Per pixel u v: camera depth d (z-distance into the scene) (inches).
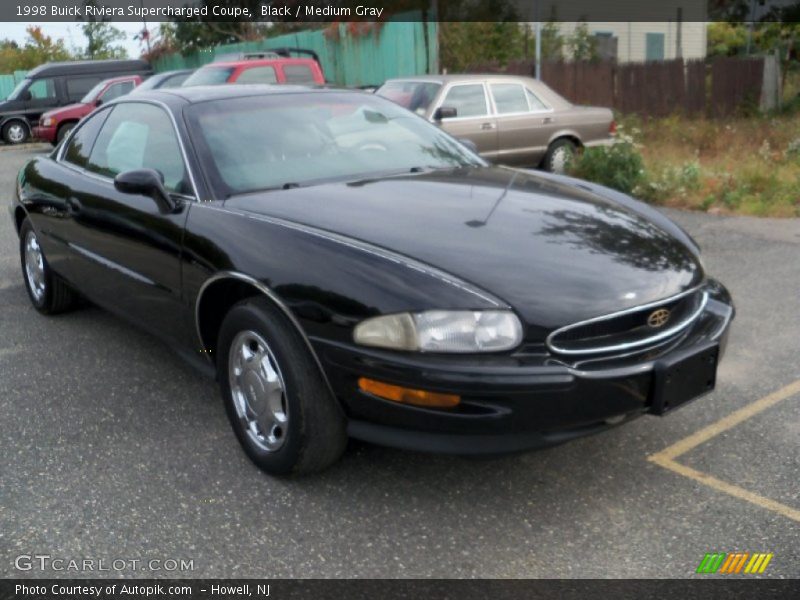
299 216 133.1
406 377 109.6
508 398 107.7
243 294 137.3
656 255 127.3
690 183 372.2
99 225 172.1
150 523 119.6
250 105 168.1
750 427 145.3
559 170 436.8
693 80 680.4
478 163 175.2
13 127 837.2
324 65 833.5
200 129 157.9
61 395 167.0
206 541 115.0
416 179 154.6
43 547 114.3
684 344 121.6
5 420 155.6
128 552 112.9
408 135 176.2
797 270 245.4
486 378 107.2
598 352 113.0
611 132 450.0
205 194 146.9
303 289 119.0
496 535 115.1
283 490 127.7
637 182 377.1
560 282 115.2
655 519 117.9
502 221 131.6
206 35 1085.1
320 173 155.6
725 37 1198.9
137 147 171.3
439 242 122.5
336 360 115.5
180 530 117.7
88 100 719.1
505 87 418.0
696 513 119.0
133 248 160.1
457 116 401.7
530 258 119.6
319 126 167.6
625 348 114.8
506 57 798.5
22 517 121.8
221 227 136.9
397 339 110.3
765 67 695.1
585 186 162.9
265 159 155.3
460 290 111.2
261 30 1050.1
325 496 125.7
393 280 113.3
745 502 121.6
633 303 115.8
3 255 295.9
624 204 152.0
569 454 137.3
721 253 269.1
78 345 197.0
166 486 129.8
